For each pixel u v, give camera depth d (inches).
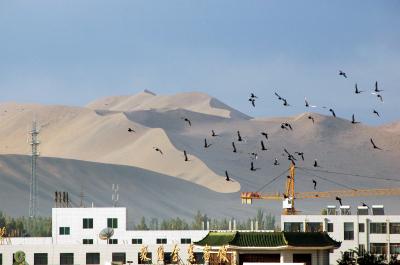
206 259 7672.2
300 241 7755.9
